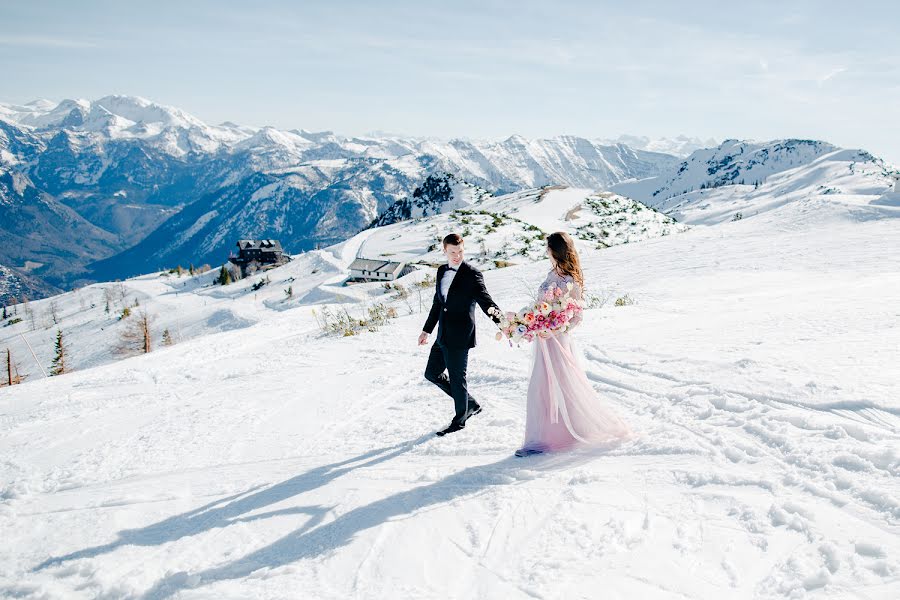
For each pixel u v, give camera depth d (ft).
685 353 22.15
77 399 32.40
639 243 97.91
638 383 19.34
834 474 10.45
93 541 13.01
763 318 28.63
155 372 39.83
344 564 10.64
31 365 271.28
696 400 16.43
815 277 51.13
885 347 19.19
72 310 424.05
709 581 8.25
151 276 531.09
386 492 14.02
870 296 33.47
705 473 11.69
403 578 9.87
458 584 9.43
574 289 15.20
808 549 8.52
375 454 17.63
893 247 62.85
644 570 8.80
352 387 28.02
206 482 16.78
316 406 25.05
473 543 10.72
